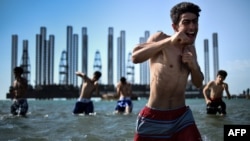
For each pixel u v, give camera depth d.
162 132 3.21
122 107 13.13
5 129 7.07
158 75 3.22
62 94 93.00
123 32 118.81
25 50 97.31
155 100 3.24
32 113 12.98
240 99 28.67
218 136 5.90
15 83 10.98
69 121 8.88
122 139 5.74
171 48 3.26
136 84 101.25
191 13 3.18
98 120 9.19
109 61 108.38
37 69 105.50
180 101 3.25
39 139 5.74
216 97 10.79
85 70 110.38
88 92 11.83
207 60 113.00
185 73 3.25
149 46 3.19
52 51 106.88
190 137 3.12
